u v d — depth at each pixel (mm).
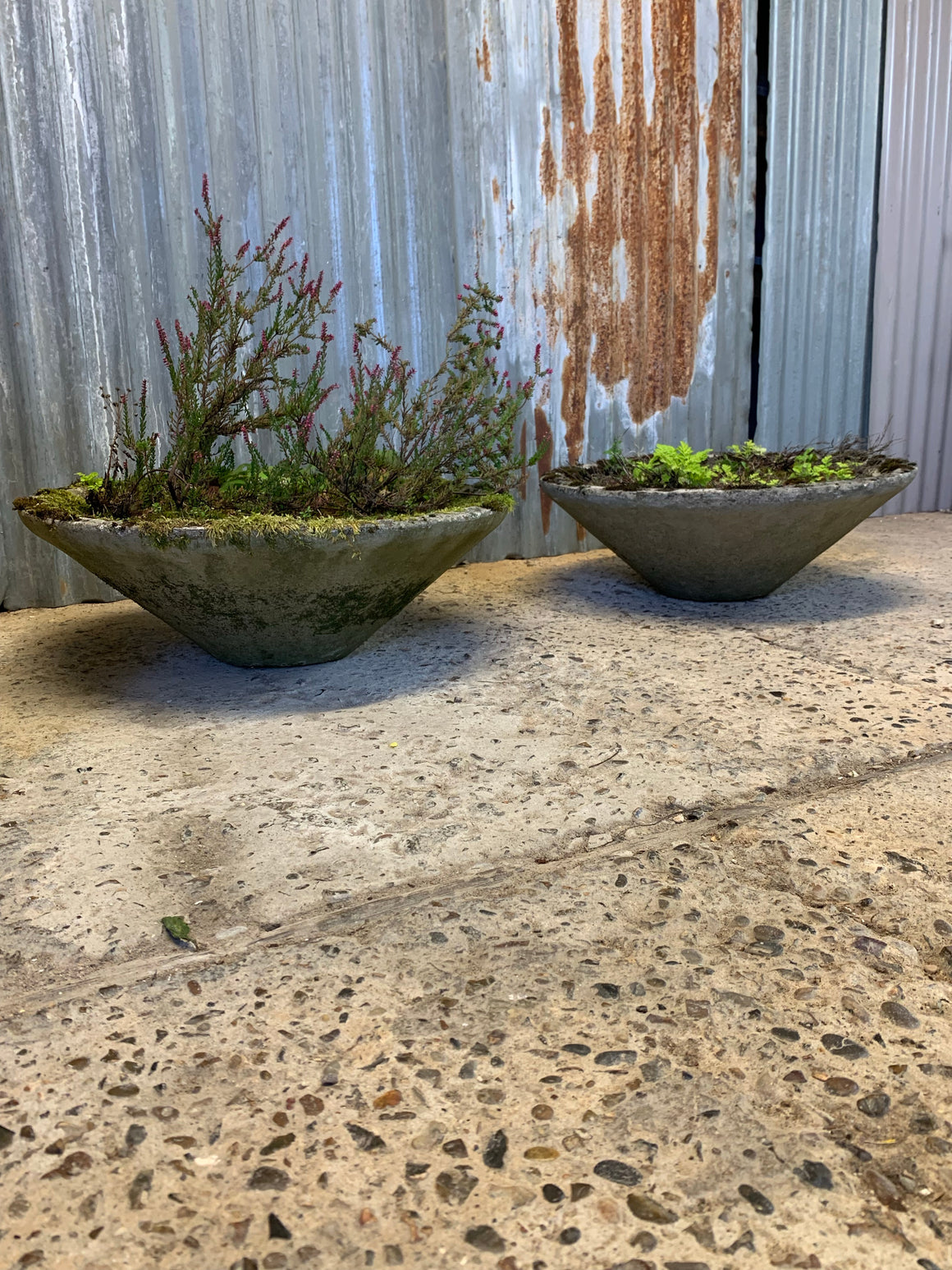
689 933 1692
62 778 2316
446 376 4414
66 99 3572
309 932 1712
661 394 4910
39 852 1963
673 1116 1301
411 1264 1097
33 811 2146
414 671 3082
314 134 3988
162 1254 1108
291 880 1870
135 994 1549
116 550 2646
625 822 2094
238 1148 1252
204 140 3812
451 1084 1356
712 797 2197
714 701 2791
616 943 1668
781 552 3592
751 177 4910
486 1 4172
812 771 2330
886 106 5176
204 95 3779
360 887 1851
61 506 2885
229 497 2857
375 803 2182
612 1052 1415
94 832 2043
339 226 4098
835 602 3867
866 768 2354
